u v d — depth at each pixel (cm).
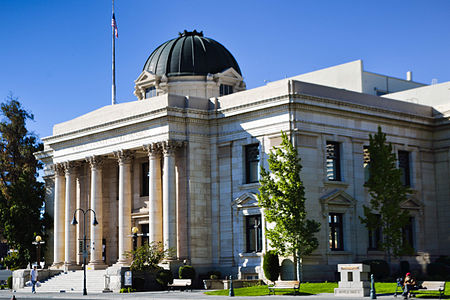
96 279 6456
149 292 5722
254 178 6175
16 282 7150
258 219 6084
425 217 6819
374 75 8125
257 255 5981
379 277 5834
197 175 6359
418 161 6856
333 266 5847
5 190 9325
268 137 5984
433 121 7006
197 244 6266
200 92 7494
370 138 5912
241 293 4934
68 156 7438
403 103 6900
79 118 7394
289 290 4897
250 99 6241
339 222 6059
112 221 7288
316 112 5972
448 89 7194
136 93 7869
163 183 6294
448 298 4106
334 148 6138
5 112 9856
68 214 7388
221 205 6350
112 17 8100
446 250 6831
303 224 5328
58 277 6962
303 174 5775
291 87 5866
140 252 6044
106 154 6950
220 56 7781
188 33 8062
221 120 6412
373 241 6291
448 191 6881
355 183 6178
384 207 5825
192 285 6016
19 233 8519
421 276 6419
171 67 7606
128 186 6706
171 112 6269
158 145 6341
